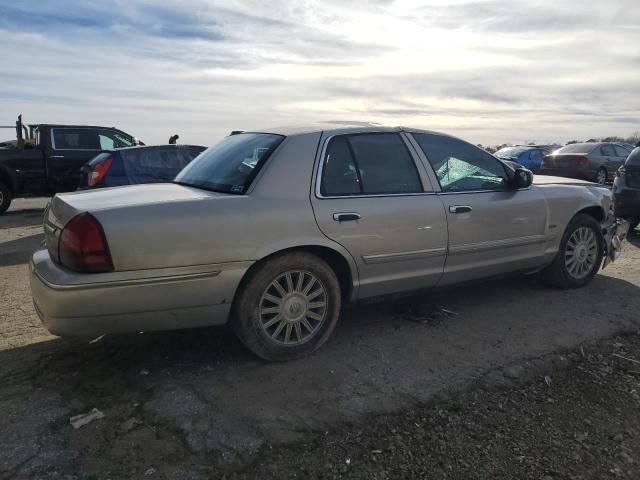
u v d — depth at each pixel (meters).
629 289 5.21
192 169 4.26
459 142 4.45
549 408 3.07
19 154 11.18
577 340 3.97
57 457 2.52
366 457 2.60
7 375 3.35
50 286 2.98
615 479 2.48
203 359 3.58
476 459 2.61
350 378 3.34
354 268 3.74
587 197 5.16
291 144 3.65
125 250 3.00
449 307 4.66
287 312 3.53
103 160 8.54
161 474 2.42
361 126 4.01
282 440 2.69
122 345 3.80
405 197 3.93
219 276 3.23
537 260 4.84
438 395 3.16
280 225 3.39
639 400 3.17
